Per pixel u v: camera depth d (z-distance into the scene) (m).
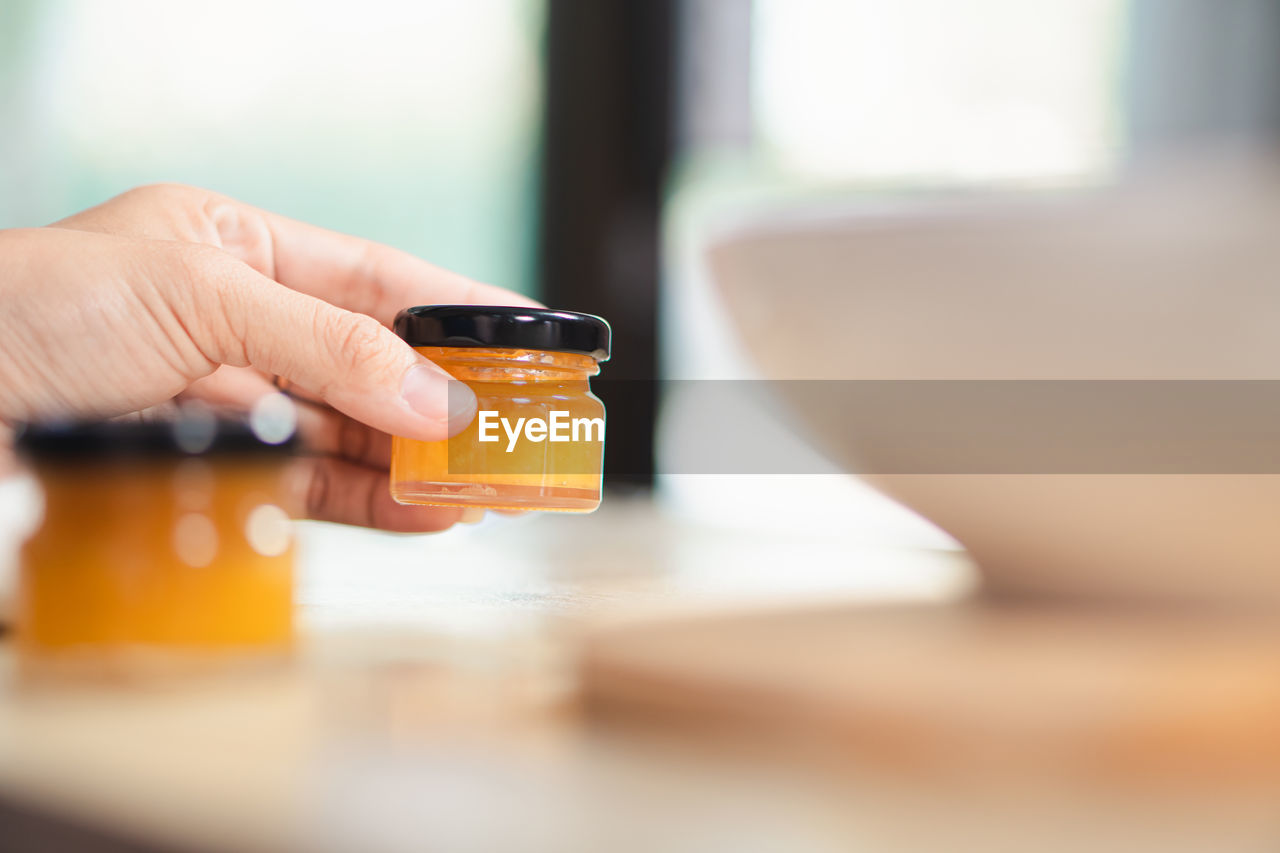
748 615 0.46
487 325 0.49
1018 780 0.35
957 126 1.35
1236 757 0.35
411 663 0.41
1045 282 0.45
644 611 0.46
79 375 0.51
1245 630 0.43
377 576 0.55
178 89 1.79
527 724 0.37
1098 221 0.44
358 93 1.73
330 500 0.61
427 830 0.34
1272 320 0.43
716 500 1.41
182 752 0.36
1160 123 1.12
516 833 0.34
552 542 0.82
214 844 0.34
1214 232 0.44
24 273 0.51
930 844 0.33
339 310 0.50
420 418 0.49
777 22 1.46
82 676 0.40
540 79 1.63
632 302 1.59
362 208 1.75
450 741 0.36
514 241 1.68
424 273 0.58
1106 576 0.46
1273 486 0.44
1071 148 1.07
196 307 0.50
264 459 0.43
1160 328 0.44
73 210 1.84
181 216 0.57
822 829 0.34
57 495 0.42
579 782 0.35
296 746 0.36
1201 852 0.32
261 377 0.58
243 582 0.42
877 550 0.74
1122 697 0.37
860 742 0.36
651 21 1.55
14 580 0.43
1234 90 1.10
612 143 1.58
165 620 0.42
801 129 1.46
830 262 0.48
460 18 1.68
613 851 0.33
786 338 0.49
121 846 0.34
